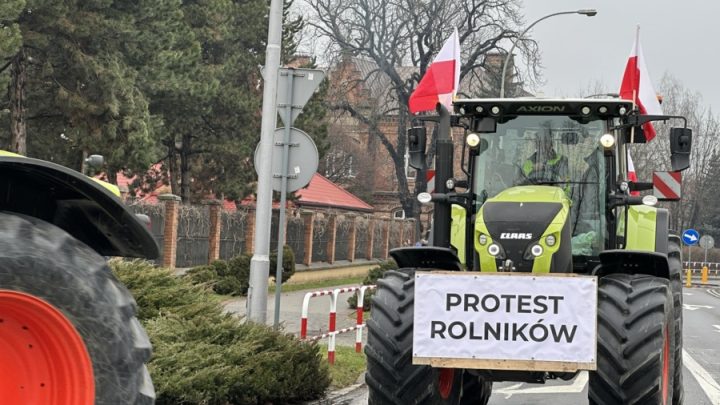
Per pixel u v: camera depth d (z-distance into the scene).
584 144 14.38
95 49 44.69
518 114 14.57
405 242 90.88
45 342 5.56
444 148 13.94
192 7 59.47
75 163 46.66
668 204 135.75
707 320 43.47
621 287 12.40
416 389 12.23
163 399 13.45
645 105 21.27
